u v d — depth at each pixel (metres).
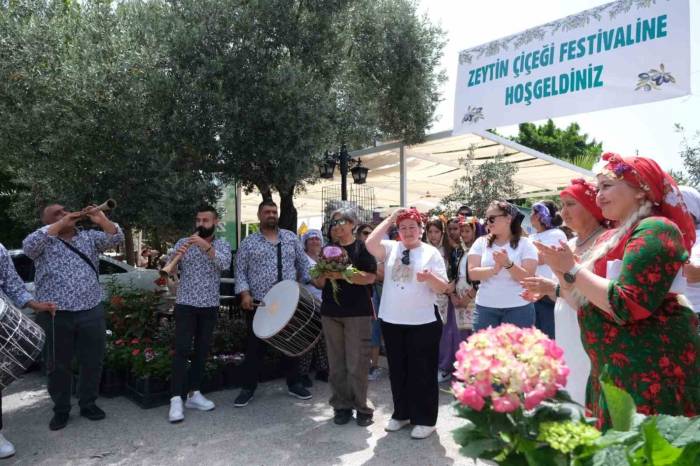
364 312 4.52
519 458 1.44
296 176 6.70
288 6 6.71
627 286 1.92
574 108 5.39
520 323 4.48
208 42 6.42
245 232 18.62
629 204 2.15
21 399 5.55
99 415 4.84
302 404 5.22
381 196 17.45
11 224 11.56
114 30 6.64
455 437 1.51
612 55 5.08
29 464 3.92
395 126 9.11
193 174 6.60
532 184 14.85
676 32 4.68
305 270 5.59
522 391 1.40
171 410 4.79
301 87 6.52
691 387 1.99
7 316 3.60
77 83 5.93
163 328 6.04
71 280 4.58
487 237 4.77
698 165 10.12
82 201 6.34
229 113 6.20
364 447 4.12
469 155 11.05
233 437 4.38
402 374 4.41
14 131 6.19
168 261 5.06
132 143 6.29
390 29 8.54
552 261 2.10
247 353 5.24
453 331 5.93
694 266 3.26
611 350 2.10
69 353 4.62
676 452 1.31
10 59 6.09
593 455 1.39
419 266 4.25
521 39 5.84
